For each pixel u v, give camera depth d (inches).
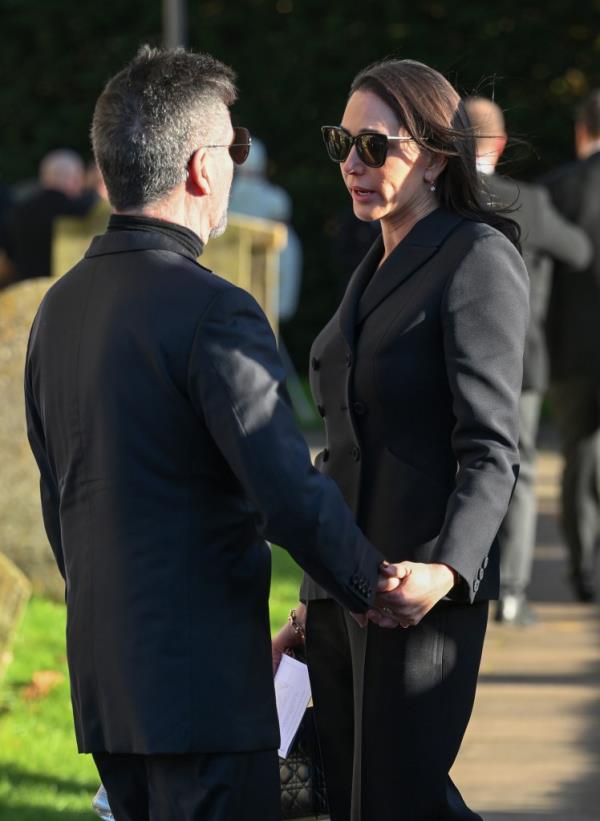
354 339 305.7
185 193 275.6
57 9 1689.2
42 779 458.0
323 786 323.3
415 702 299.0
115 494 265.6
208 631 264.8
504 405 291.6
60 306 280.7
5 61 1711.4
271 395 262.1
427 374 296.5
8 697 536.7
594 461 690.2
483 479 288.5
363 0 1633.9
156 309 265.4
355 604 272.5
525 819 428.5
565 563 794.2
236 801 267.4
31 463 673.0
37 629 615.8
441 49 1621.6
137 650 263.3
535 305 629.9
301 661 335.0
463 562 285.4
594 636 638.5
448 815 302.7
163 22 1681.8
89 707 273.0
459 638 301.1
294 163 1659.7
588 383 677.3
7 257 1153.4
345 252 799.7
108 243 276.7
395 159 302.5
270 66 1652.3
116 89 275.4
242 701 267.0
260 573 274.5
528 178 1616.6
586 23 1606.8
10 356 674.2
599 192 666.2
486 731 512.4
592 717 526.0
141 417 264.4
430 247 300.4
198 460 265.7
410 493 298.4
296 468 260.8
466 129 306.3
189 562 264.7
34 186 1350.9
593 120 679.7
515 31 1606.8
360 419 304.2
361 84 306.7
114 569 266.1
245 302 266.7
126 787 282.2
